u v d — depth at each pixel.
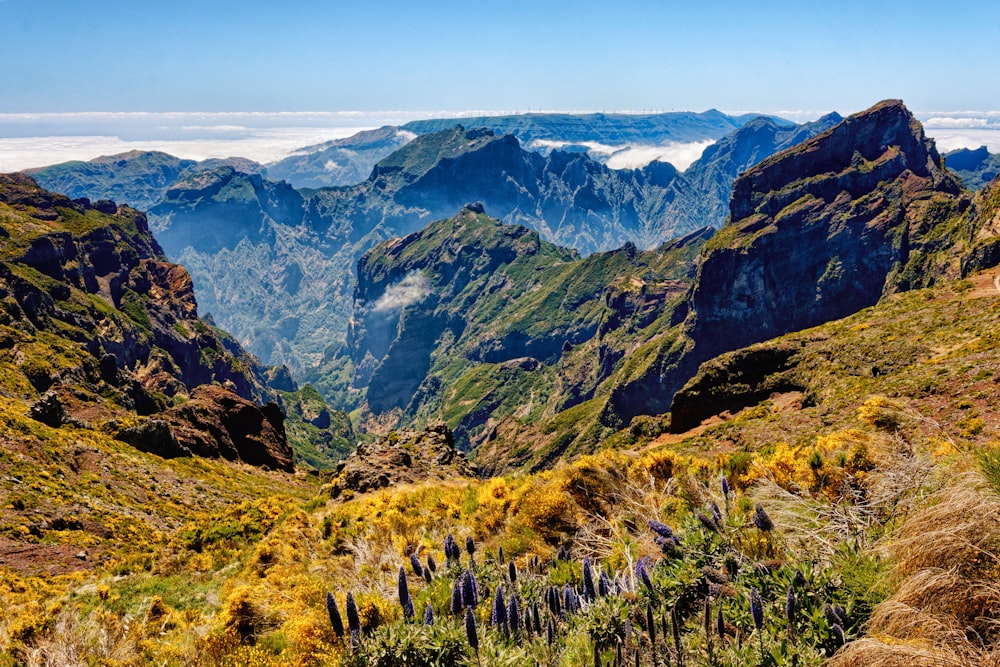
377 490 25.17
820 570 5.90
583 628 6.00
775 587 5.99
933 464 7.35
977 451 6.31
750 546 7.04
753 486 10.40
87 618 12.44
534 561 9.21
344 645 7.23
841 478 9.04
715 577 6.41
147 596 14.21
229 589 13.13
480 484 19.09
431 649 5.95
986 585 4.57
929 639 4.51
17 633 11.45
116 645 11.13
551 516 11.72
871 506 7.30
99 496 31.30
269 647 9.29
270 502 23.03
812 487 9.30
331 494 26.45
